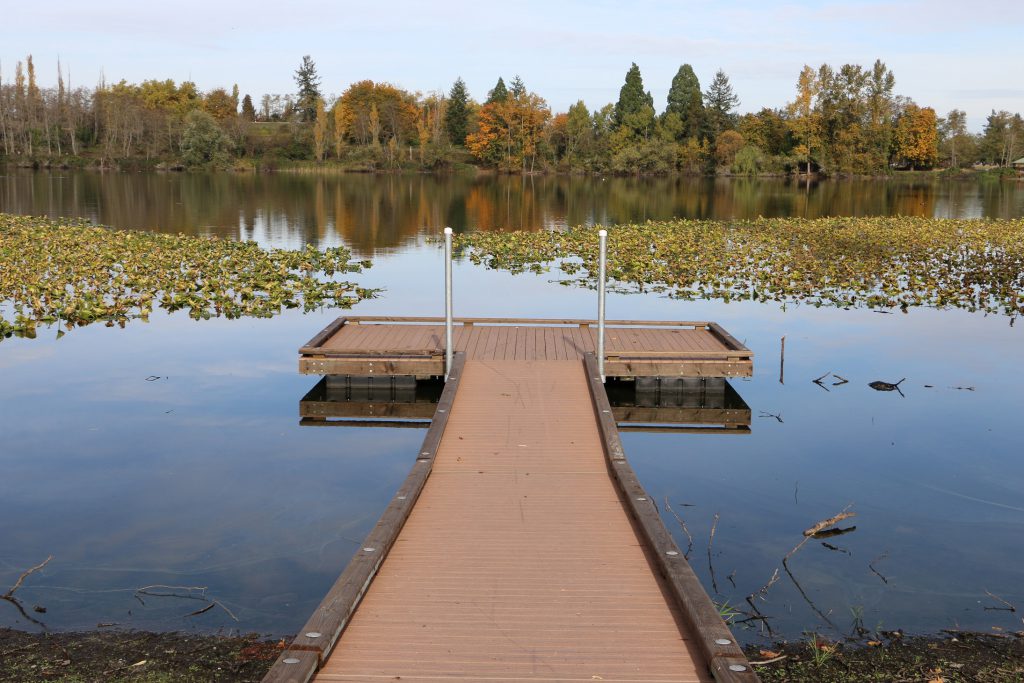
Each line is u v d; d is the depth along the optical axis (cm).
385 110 9056
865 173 7962
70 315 1530
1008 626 581
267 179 6744
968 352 1355
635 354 1109
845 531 730
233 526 728
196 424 1004
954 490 823
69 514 749
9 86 8250
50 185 5419
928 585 637
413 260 2386
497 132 8738
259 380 1194
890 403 1102
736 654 438
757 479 853
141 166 7912
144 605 596
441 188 5981
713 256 2300
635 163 8212
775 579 643
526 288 1941
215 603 601
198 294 1733
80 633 559
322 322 1553
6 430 971
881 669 527
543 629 487
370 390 1139
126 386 1152
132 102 8688
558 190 5919
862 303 1741
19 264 1912
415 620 496
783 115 8794
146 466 867
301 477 845
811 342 1421
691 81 8850
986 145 9481
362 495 801
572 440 848
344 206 4209
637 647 468
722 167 8225
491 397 980
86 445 926
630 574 560
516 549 598
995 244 2547
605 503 691
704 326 1305
